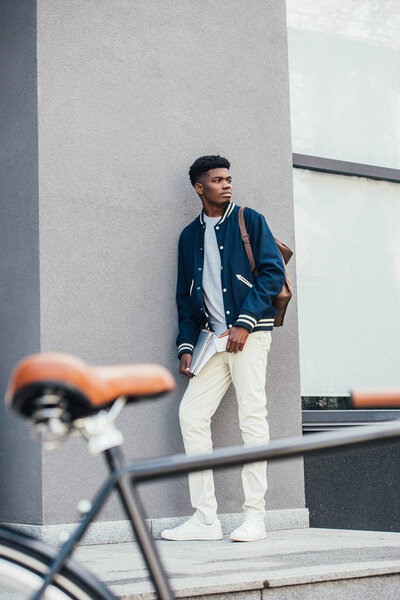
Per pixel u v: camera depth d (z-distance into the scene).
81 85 3.99
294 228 4.56
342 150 4.96
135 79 4.14
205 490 3.82
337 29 5.03
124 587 2.53
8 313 3.98
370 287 4.94
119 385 1.32
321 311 4.78
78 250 3.89
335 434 1.48
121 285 3.98
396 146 5.14
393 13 5.19
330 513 4.30
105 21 4.09
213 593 2.55
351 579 2.82
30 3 3.97
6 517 3.87
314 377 4.70
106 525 3.75
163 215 4.15
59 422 1.30
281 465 4.32
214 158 3.93
